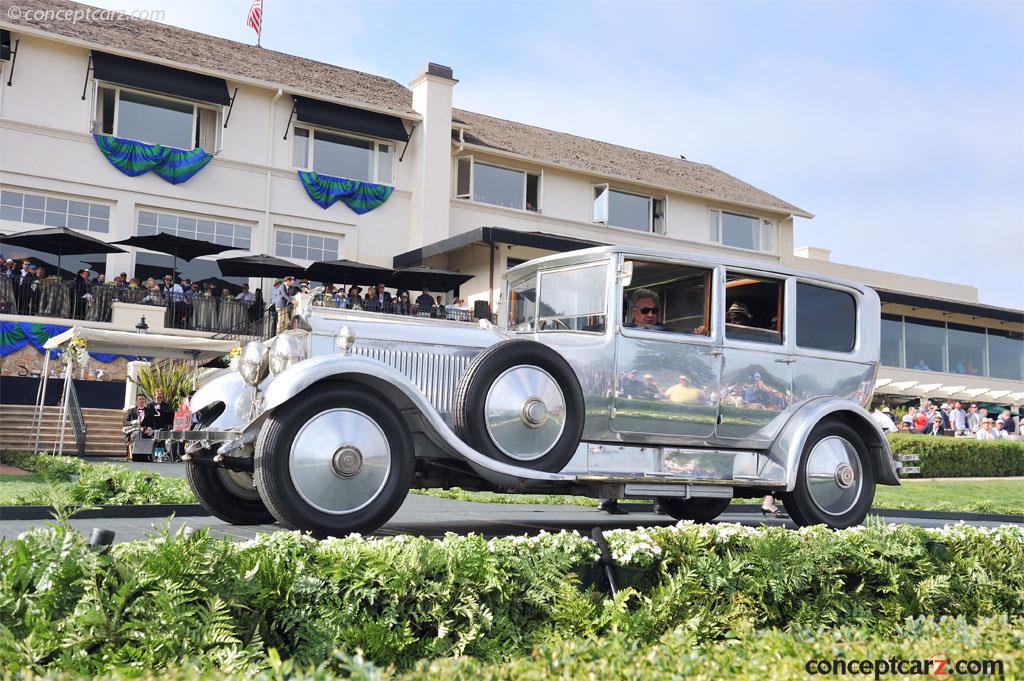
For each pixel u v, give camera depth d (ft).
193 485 20.84
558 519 27.45
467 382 18.37
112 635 9.82
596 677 8.40
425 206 84.99
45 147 70.54
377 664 11.18
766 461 22.15
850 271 114.62
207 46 83.30
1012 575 16.99
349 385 17.02
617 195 98.94
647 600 13.25
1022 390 117.08
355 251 83.35
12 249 70.44
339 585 11.57
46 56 71.26
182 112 77.41
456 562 12.26
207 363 26.76
